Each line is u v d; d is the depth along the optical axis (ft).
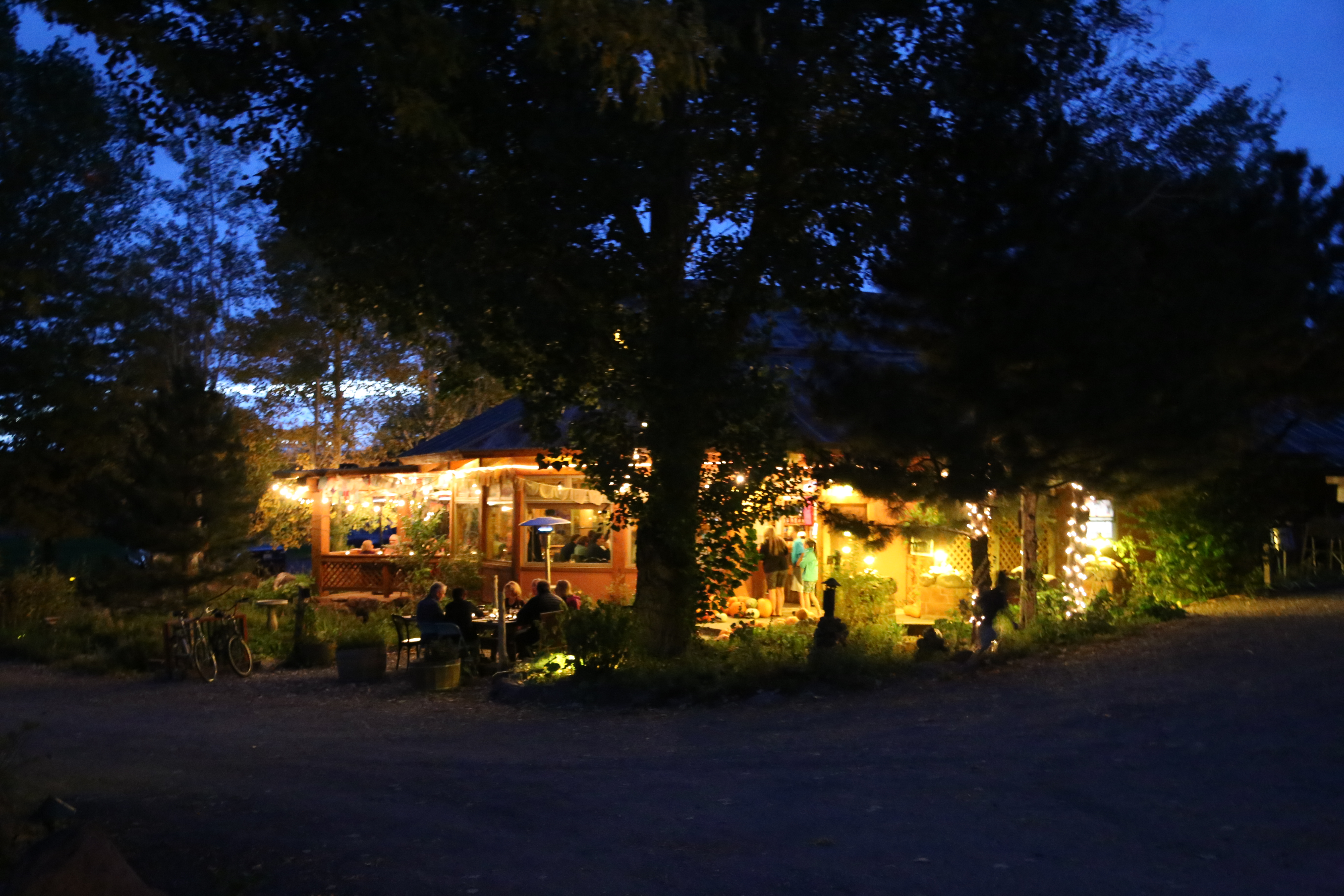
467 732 39.32
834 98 42.75
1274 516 57.16
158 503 69.41
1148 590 53.62
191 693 54.19
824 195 42.60
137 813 25.72
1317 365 49.67
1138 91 47.88
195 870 20.63
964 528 49.34
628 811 24.73
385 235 40.86
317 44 36.60
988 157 40.86
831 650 44.39
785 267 42.34
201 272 102.27
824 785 26.25
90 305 88.07
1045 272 39.17
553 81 40.50
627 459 45.29
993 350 40.63
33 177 82.74
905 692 40.16
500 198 41.88
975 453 41.19
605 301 42.50
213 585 73.56
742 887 18.52
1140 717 30.55
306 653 63.21
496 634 57.11
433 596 56.80
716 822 23.18
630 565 69.62
